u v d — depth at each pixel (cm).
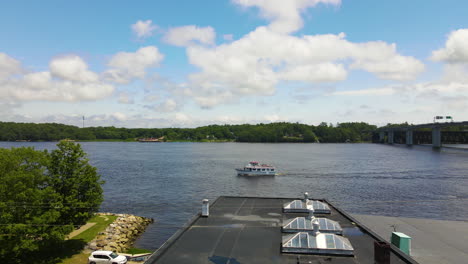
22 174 4106
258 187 11288
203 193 10225
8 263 4269
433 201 8956
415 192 10206
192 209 8256
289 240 2856
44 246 4800
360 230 3375
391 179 12800
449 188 10838
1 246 3900
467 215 7581
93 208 4884
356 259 2662
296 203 4106
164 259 2681
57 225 4331
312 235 2905
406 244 4112
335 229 3200
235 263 2608
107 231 5831
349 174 14175
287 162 19450
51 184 4662
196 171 15388
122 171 15162
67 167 4738
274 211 4100
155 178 13100
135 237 6178
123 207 8400
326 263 2589
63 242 5162
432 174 13975
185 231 3338
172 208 8331
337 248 2736
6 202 3981
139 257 4794
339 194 10000
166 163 18950
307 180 12769
